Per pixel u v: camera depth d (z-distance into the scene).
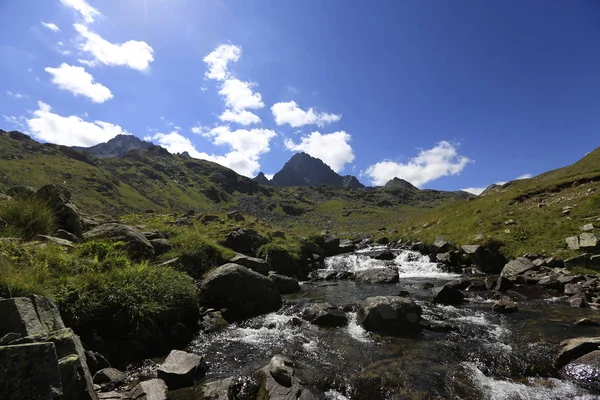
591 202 24.16
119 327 10.16
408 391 7.99
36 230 13.41
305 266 27.00
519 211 28.86
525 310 14.09
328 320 13.12
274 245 25.45
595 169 35.78
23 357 5.12
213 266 18.55
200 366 9.05
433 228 35.22
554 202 27.80
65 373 5.99
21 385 5.02
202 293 14.43
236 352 10.48
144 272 12.23
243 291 15.00
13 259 9.70
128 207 125.00
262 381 8.29
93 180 136.00
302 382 8.33
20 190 15.90
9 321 6.45
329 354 10.19
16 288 8.14
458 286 19.09
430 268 25.91
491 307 14.89
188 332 11.56
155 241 17.52
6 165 116.38
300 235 37.56
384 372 8.93
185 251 17.62
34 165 128.38
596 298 14.58
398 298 12.76
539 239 22.78
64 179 126.88
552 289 17.17
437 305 15.37
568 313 13.35
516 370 8.91
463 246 25.16
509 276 19.56
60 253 11.46
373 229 78.75
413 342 10.94
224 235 25.00
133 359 9.81
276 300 16.20
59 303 9.17
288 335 12.00
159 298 11.51
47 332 6.74
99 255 12.80
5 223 12.59
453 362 9.45
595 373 8.20
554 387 8.06
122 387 8.12
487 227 27.62
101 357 8.95
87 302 9.76
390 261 28.66
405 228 44.50
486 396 7.72
